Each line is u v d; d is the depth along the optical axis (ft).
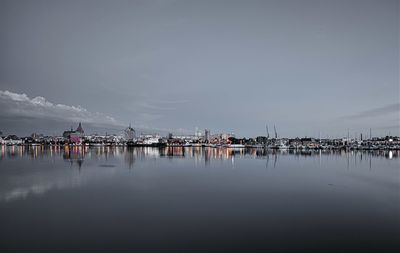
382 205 84.58
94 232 60.39
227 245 52.65
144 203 87.81
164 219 69.87
